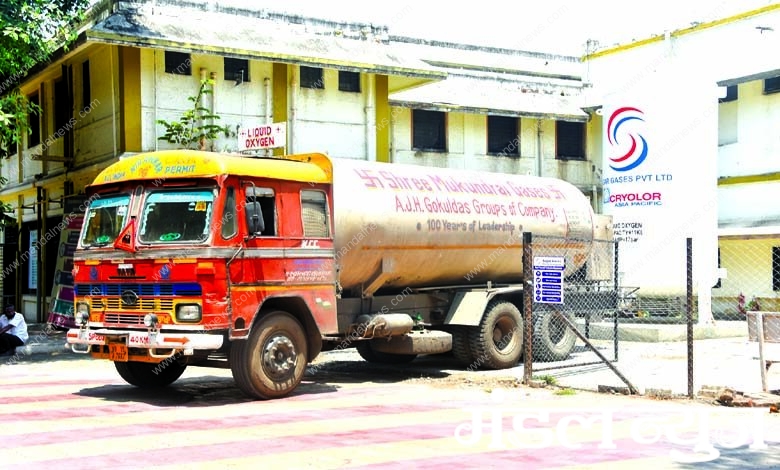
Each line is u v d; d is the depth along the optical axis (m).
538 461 7.67
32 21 17.02
